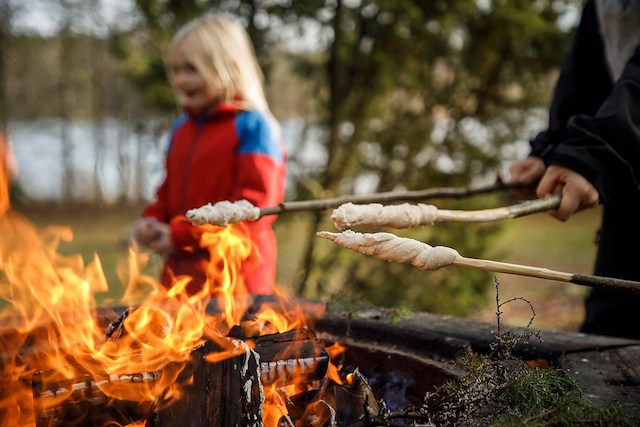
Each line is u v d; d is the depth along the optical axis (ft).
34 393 4.15
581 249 23.40
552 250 23.15
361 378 4.51
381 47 11.68
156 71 11.27
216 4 11.24
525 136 13.16
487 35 12.00
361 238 3.87
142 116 13.33
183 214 7.62
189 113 7.67
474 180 12.92
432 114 12.84
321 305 6.09
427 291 12.48
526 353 5.10
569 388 4.38
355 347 5.49
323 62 11.99
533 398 4.11
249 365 3.95
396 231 11.87
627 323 6.19
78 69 25.61
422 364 5.00
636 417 3.93
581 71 6.40
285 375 4.23
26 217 25.04
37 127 26.35
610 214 6.18
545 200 5.11
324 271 11.59
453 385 4.42
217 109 7.41
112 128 27.91
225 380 3.97
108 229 24.09
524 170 6.35
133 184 28.40
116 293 14.65
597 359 4.96
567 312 15.51
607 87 6.28
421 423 4.13
